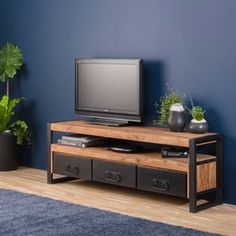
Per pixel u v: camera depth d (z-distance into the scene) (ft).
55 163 23.04
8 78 25.89
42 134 25.43
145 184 20.83
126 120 22.36
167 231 17.99
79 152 22.39
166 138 20.24
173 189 20.24
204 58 20.99
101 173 21.86
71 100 24.44
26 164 26.03
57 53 24.72
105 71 22.74
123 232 17.97
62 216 19.26
